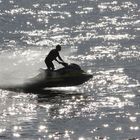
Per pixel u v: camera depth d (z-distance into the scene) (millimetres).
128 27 160750
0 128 64625
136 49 121812
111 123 66562
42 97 79625
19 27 166250
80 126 65500
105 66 103688
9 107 74188
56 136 62031
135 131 63656
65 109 72812
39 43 136875
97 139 61094
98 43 132375
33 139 60906
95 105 74625
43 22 177875
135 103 75375
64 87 85875
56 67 106062
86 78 83250
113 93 81500
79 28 161500
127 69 100000
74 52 120938
